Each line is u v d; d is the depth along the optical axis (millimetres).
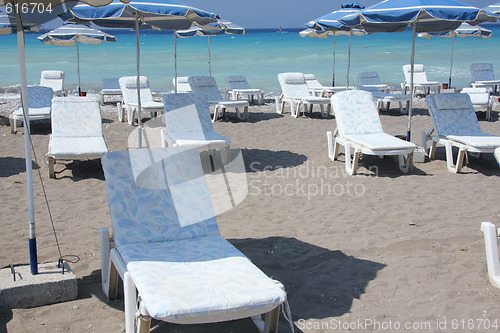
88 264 3932
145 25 7508
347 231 4676
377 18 6910
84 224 4859
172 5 5762
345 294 3473
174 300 2555
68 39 12352
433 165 7141
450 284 3609
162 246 3391
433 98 7504
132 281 2865
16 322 3047
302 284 3641
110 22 6531
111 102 13523
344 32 13734
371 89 13359
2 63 25500
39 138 8953
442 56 29906
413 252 4203
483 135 7105
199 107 7559
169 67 24438
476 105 10695
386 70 22984
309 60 28094
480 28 13922
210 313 2529
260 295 2656
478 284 3602
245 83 13680
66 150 6449
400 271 3822
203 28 8586
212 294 2648
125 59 27781
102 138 7211
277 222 4949
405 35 51156
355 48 36125
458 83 18453
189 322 2525
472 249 4219
